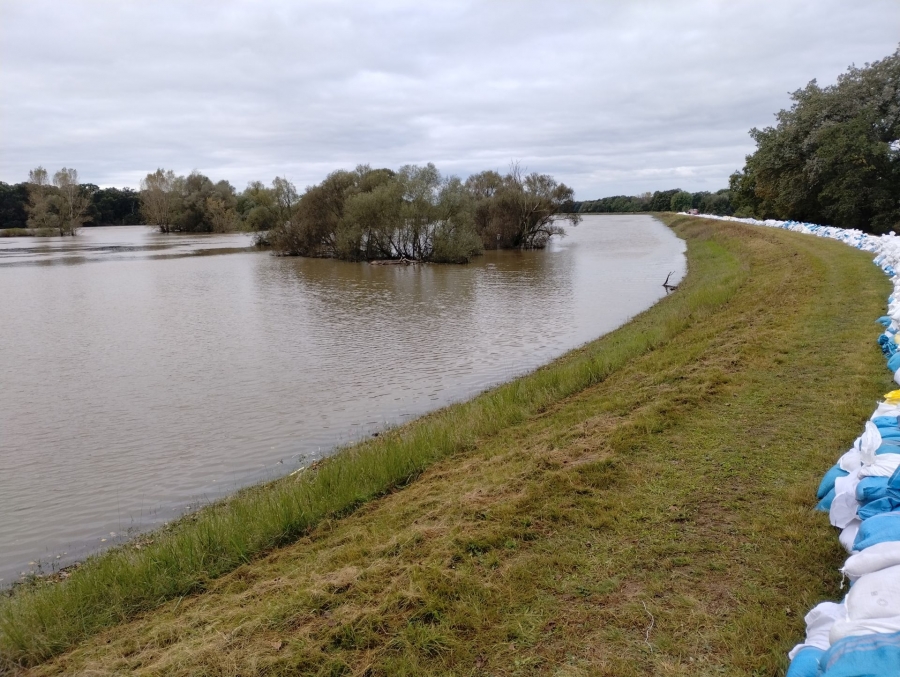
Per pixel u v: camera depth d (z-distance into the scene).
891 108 38.75
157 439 11.11
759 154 44.84
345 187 56.00
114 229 126.69
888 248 17.91
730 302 16.91
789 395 8.07
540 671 3.62
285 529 6.36
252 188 107.19
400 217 48.69
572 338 18.94
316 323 22.64
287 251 58.19
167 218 108.38
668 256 47.81
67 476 9.56
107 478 9.48
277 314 24.84
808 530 4.83
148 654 4.15
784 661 3.47
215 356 17.56
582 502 5.64
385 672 3.70
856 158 37.12
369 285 34.72
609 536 5.04
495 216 58.72
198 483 9.20
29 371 16.06
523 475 6.39
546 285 32.53
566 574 4.56
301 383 14.57
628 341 14.75
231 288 33.84
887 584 2.97
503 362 16.06
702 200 121.88
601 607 4.15
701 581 4.35
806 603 4.00
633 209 182.75
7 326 22.64
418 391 13.65
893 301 11.43
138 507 8.48
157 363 16.80
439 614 4.16
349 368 15.90
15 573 6.86
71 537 7.70
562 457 6.75
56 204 98.62
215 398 13.52
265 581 5.19
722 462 6.26
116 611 5.04
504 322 22.06
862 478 4.48
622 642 3.80
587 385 10.93
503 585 4.45
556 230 61.66
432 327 21.44
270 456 10.17
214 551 5.94
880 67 39.81
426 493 6.79
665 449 6.73
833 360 9.36
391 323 22.39
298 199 68.06
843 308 12.91
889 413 5.46
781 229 37.94
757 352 10.30
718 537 4.89
